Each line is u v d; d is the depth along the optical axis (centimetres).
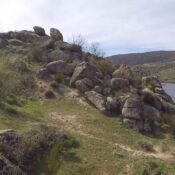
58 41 5050
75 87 3909
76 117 3281
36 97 3662
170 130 3309
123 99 3519
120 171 2389
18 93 3656
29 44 5312
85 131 2998
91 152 2583
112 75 4225
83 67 3991
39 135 2452
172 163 2631
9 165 1848
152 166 2484
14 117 2919
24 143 2234
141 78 4572
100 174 2330
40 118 3116
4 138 2186
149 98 3684
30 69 4278
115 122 3278
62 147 2541
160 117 3475
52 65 4197
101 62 4597
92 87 3853
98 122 3222
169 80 17788
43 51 4781
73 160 2425
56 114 3316
